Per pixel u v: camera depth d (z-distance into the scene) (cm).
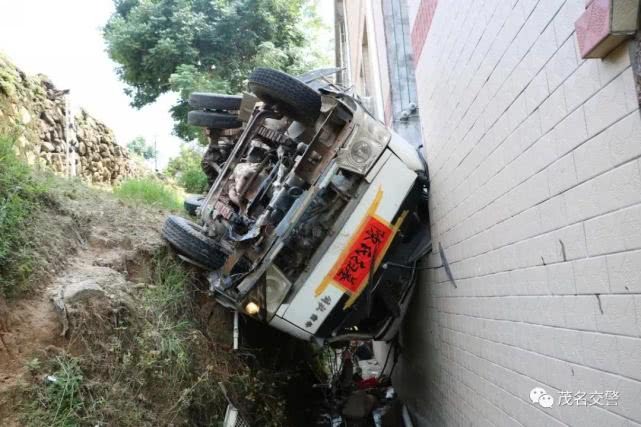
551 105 226
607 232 188
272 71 484
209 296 564
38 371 349
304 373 719
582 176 203
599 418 200
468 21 341
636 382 176
